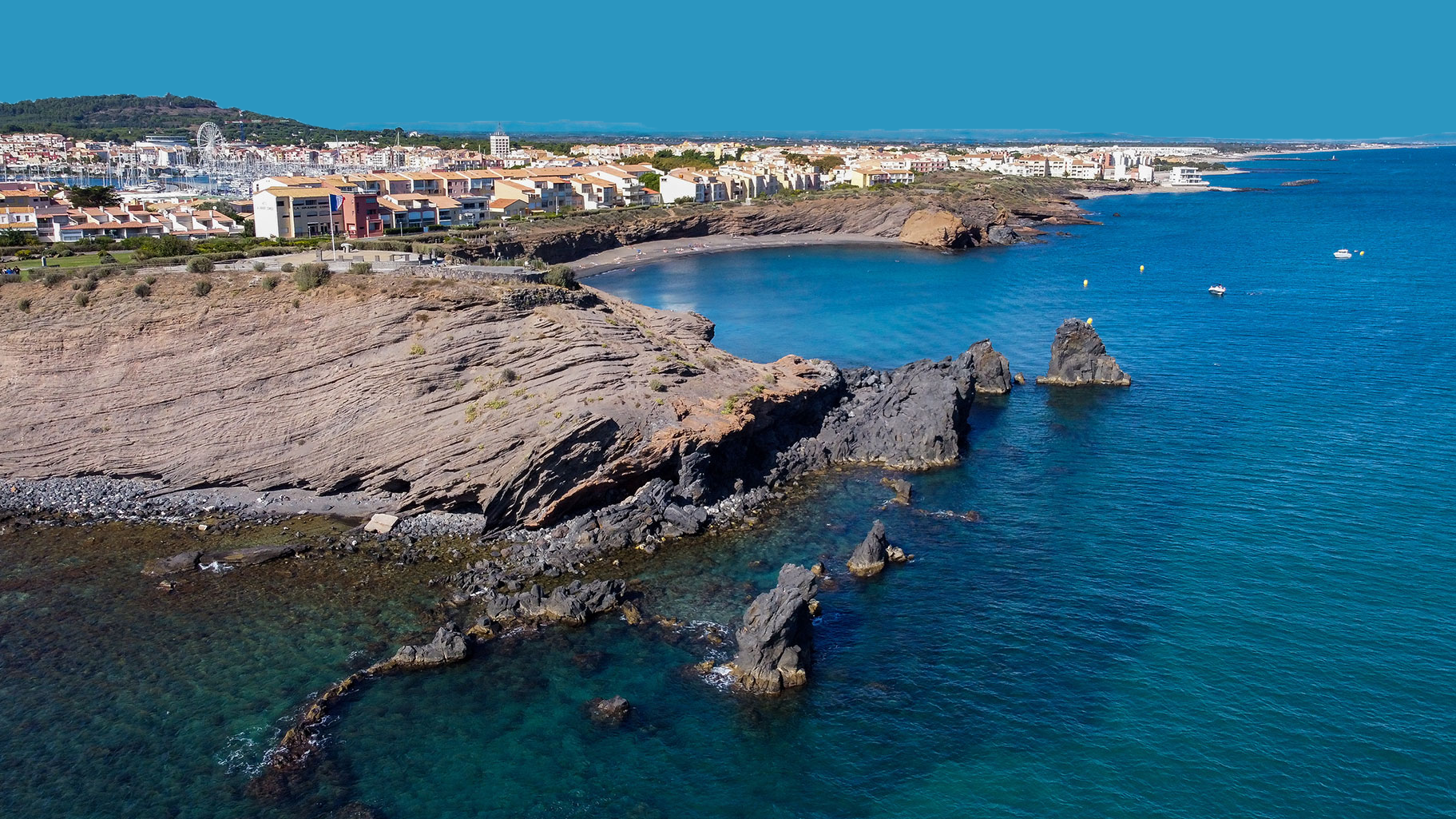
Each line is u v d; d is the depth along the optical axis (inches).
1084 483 3203.7
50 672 2144.4
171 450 3110.2
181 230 6584.6
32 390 3238.2
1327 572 2541.8
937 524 2923.2
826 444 3467.0
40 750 1899.6
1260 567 2586.1
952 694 2097.7
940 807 1786.4
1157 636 2283.5
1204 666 2160.4
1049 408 4035.4
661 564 2674.7
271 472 3031.5
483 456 2883.9
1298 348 4869.6
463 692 2100.1
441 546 2746.1
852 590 2532.0
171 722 1985.7
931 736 1969.7
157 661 2192.4
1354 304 5905.5
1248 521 2861.7
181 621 2352.4
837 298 6648.6
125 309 3324.3
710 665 2198.6
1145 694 2074.3
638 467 2906.0
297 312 3272.6
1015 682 2128.4
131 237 6210.6
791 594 2159.2
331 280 3366.1
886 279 7470.5
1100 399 4146.2
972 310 6141.7
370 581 2544.3
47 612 2384.4
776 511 3031.5
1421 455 3319.4
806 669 2175.2
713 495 3056.1
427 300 3272.6
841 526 2923.2
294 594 2474.2
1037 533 2847.0
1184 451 3467.0
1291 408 3887.8
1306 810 1752.0
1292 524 2829.7
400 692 2096.5
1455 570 2527.1
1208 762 1872.5
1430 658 2158.0
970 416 3951.8
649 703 2073.1
